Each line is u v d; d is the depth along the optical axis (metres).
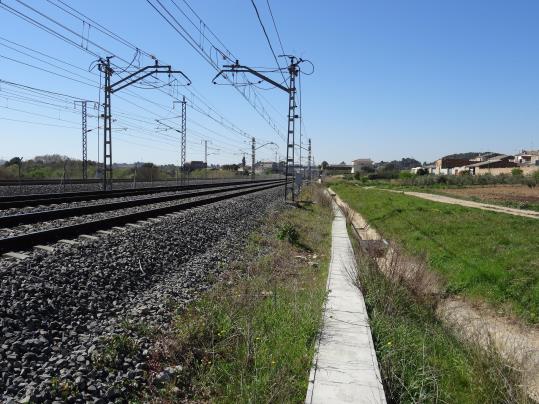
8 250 10.23
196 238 15.37
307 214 32.38
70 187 38.28
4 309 6.50
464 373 7.02
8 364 5.29
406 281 11.21
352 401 5.37
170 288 9.62
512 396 6.14
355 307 9.33
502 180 82.12
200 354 6.75
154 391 5.63
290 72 33.53
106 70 35.41
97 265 9.66
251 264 13.15
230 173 138.62
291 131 36.25
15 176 54.56
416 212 31.81
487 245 19.12
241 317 8.00
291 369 6.46
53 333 6.43
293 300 9.46
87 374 5.52
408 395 6.16
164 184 64.12
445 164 168.75
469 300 13.80
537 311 12.30
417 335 8.43
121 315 7.63
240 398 5.65
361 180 117.38
